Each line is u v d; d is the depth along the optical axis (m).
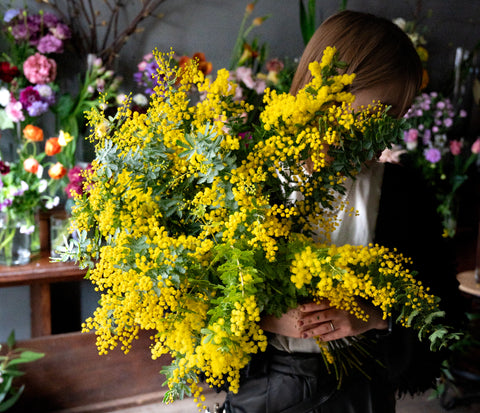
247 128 0.93
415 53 1.07
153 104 0.90
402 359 1.11
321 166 0.90
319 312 1.00
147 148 0.87
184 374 0.89
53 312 2.82
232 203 0.88
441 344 0.95
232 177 0.85
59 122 2.56
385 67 1.02
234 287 0.85
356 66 1.02
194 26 2.96
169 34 2.92
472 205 3.36
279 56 3.16
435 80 3.55
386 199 1.15
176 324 0.88
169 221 0.95
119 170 0.87
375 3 3.33
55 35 2.51
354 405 1.07
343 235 1.11
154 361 2.62
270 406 1.08
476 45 3.38
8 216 2.24
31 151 2.65
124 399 2.58
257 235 0.84
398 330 1.08
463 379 2.86
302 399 1.06
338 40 1.03
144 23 2.86
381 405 1.10
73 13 2.69
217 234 0.91
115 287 0.85
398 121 0.87
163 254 0.82
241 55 2.91
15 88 2.38
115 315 0.85
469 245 3.33
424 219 1.18
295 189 0.94
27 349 2.42
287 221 0.94
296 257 0.88
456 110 3.34
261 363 1.11
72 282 2.84
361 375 1.09
